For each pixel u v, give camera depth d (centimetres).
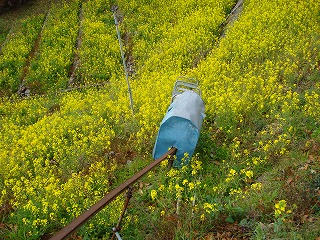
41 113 1305
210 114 841
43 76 1677
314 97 743
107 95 1214
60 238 307
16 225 608
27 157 866
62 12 2208
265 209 502
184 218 524
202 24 1542
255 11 1384
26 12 2508
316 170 546
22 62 1825
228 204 527
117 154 805
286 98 805
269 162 639
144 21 1848
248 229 483
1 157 842
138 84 1259
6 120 1287
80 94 1370
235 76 1036
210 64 1134
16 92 1673
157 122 862
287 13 1299
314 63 961
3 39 2233
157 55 1428
